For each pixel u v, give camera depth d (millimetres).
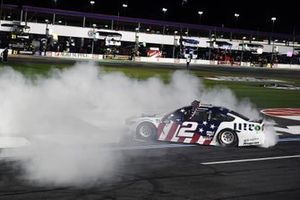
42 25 64812
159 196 7645
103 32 67875
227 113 12406
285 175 9516
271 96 27891
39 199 7191
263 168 10047
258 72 55656
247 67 70375
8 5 70125
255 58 83125
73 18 81375
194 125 12242
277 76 49344
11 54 60719
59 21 81938
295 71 65562
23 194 7406
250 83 37188
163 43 73312
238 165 10188
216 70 54125
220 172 9469
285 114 20094
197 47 75562
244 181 8867
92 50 67750
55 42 66188
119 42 67312
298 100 26609
